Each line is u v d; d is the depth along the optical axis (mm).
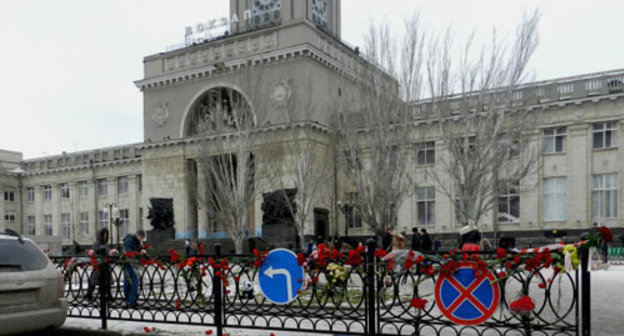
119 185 49250
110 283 7926
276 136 32125
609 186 29734
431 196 33750
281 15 38906
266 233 32188
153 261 7645
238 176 29562
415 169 33438
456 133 21500
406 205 34562
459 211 20719
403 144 22234
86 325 8031
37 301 6633
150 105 42688
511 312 5660
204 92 39531
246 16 40062
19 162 56469
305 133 33156
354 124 24953
